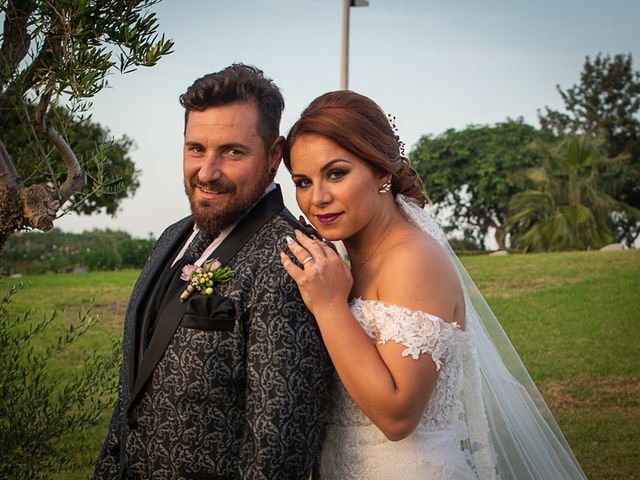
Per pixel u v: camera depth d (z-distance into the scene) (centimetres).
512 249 2217
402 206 224
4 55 239
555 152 2386
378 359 195
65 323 833
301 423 194
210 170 204
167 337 202
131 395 210
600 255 1253
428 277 206
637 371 665
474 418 232
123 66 236
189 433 198
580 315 865
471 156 3200
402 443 210
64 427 301
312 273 195
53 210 243
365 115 208
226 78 206
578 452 488
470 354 228
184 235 231
